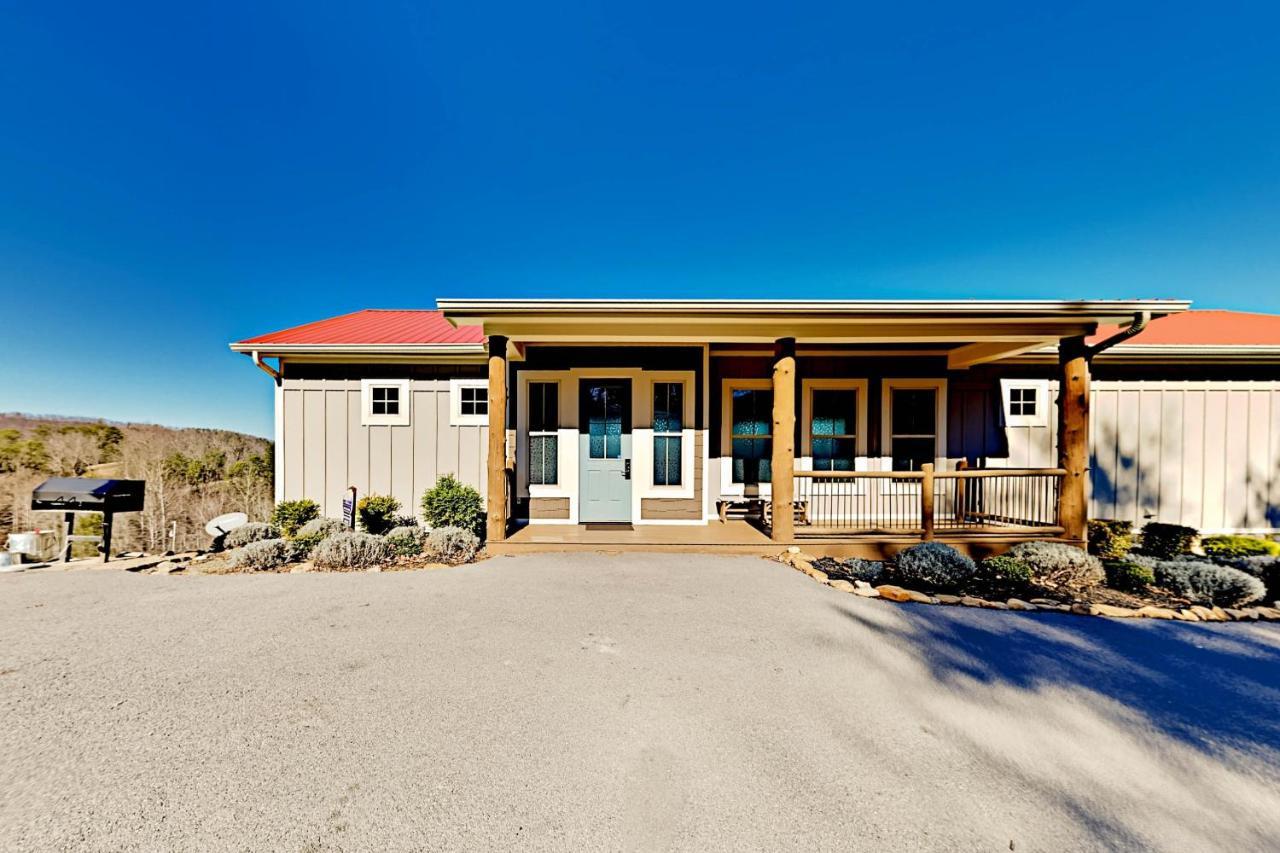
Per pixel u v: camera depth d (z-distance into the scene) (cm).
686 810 195
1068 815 194
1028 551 527
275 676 301
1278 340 791
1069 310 553
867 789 208
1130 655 338
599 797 202
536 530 680
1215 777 218
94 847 174
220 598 447
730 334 608
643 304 551
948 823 190
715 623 388
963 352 747
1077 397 589
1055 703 278
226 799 198
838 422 774
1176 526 694
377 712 262
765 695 283
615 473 731
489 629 375
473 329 875
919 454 767
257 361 777
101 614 407
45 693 279
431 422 816
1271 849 178
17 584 500
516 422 735
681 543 602
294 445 809
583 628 377
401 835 181
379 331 877
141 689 285
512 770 218
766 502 709
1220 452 794
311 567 550
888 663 324
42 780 207
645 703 274
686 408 731
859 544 603
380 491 814
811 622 391
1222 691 292
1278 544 679
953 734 248
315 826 184
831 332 593
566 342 652
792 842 181
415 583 489
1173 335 833
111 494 609
